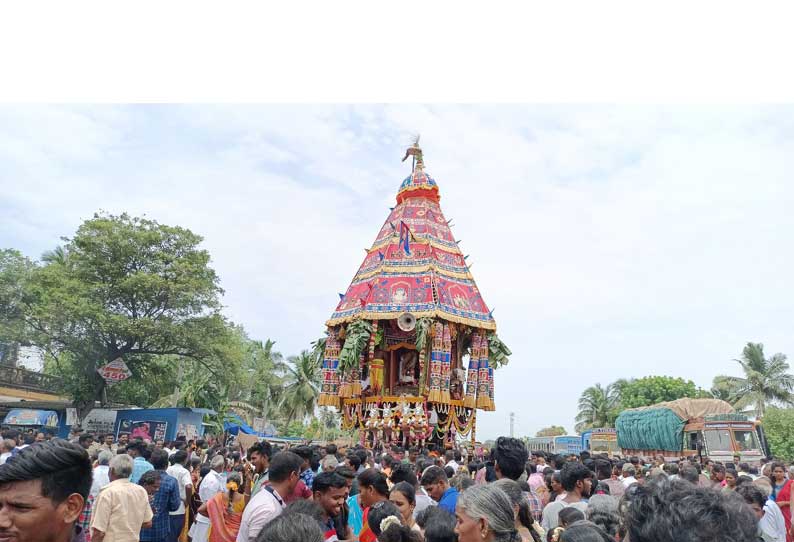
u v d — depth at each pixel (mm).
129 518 7703
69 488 2848
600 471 9750
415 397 27250
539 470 13406
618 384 88062
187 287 38406
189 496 11719
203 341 39469
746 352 60750
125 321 36406
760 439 25953
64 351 40406
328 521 6395
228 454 16812
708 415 27094
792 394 57156
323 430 73000
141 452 12195
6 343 38812
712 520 2066
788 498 10031
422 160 34719
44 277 37156
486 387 28625
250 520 5676
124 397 48844
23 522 2713
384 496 6871
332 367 29828
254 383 65938
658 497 2248
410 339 29234
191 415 35031
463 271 31109
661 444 30234
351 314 28719
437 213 33156
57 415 37250
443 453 20109
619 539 4801
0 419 38656
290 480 6070
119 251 38031
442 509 5035
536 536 4594
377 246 32281
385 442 26688
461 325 29094
